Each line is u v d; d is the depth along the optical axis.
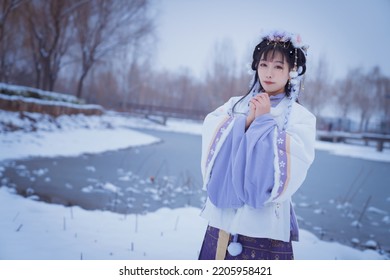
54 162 6.76
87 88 27.84
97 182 5.49
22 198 4.12
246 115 1.56
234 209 1.49
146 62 28.53
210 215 1.55
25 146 7.77
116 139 11.76
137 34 20.09
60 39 17.45
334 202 5.76
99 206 4.27
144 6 19.36
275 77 1.54
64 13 16.16
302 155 1.36
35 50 18.00
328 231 4.22
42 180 5.22
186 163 8.43
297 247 3.34
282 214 1.47
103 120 14.90
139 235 3.26
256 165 1.37
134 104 30.28
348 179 8.46
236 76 32.06
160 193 5.23
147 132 17.66
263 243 1.48
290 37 1.56
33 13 15.94
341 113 32.84
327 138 23.97
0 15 13.40
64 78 27.56
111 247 2.86
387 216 5.10
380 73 31.45
